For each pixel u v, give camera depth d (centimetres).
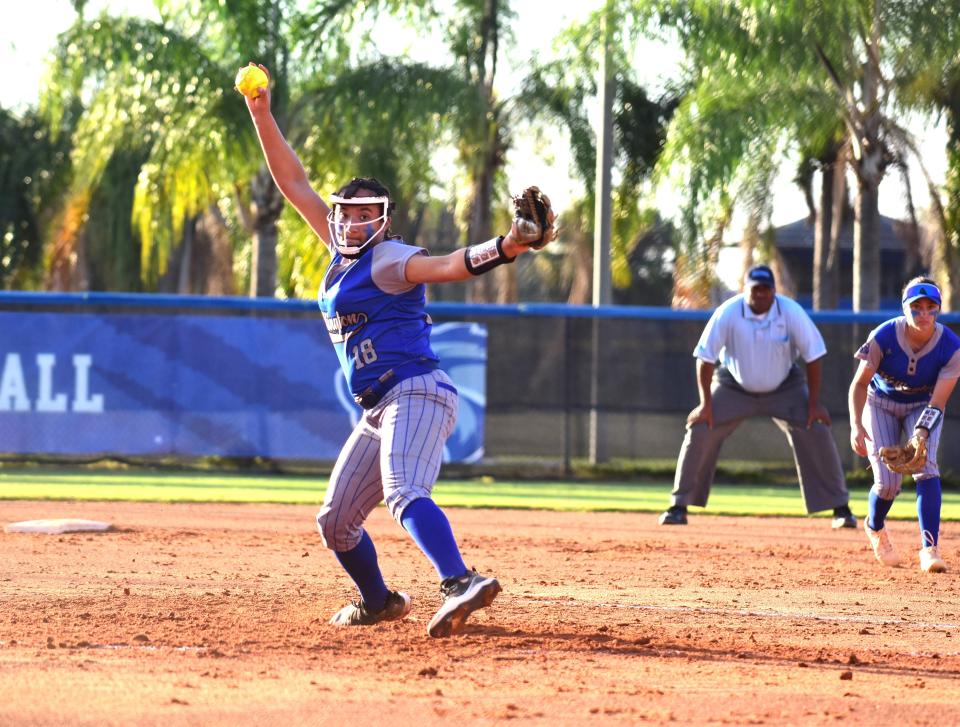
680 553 2325
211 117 5206
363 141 5359
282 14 5297
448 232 8081
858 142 4934
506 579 1939
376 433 1351
